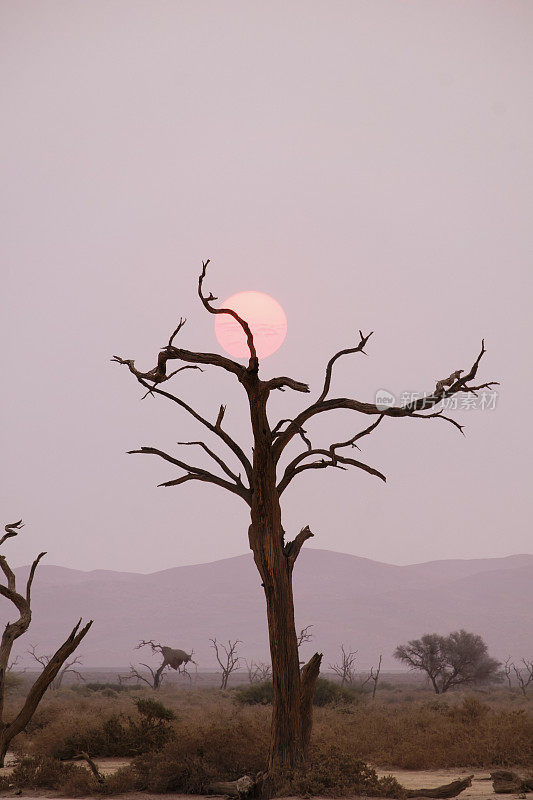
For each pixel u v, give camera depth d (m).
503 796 48.97
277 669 47.28
